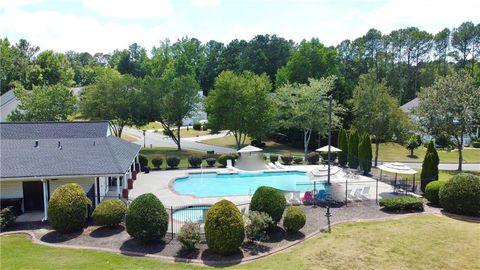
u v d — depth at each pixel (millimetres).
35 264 14148
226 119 47188
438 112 36000
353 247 16266
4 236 17594
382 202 22141
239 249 15930
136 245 16266
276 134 58031
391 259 15055
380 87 39375
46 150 22875
